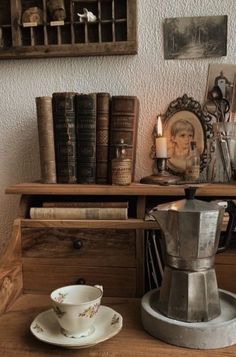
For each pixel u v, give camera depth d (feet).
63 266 2.67
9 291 2.49
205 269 2.06
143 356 1.85
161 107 3.34
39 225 2.68
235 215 2.22
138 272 2.59
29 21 3.32
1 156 3.54
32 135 3.51
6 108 3.53
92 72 3.40
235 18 3.19
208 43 3.23
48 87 3.46
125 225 2.59
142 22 3.29
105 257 2.62
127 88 3.36
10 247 2.64
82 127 2.98
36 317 2.21
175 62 3.29
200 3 3.22
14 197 3.54
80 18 3.26
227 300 2.31
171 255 2.10
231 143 2.97
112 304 2.48
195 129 3.24
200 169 3.22
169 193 2.58
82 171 3.00
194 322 1.99
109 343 1.98
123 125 2.95
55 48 3.31
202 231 1.99
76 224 2.64
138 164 3.38
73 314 1.94
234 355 1.85
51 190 2.72
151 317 2.06
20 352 1.93
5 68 3.51
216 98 3.20
